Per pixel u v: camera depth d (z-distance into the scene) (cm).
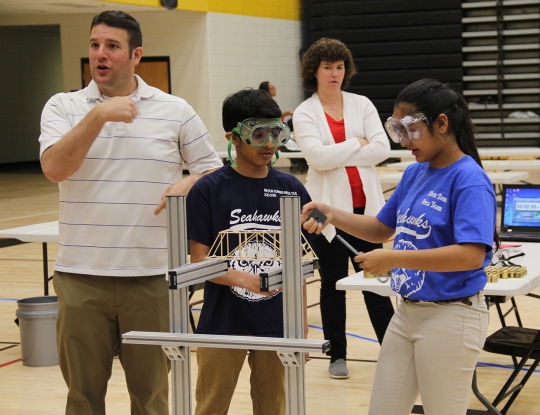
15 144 2073
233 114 277
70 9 1545
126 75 309
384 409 270
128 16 310
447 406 260
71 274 314
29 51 2092
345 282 375
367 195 468
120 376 498
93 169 308
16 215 1192
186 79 1636
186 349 247
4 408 447
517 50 1762
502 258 402
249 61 1739
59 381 494
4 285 779
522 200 514
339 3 1861
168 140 315
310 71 479
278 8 1839
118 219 308
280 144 277
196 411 301
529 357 395
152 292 316
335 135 474
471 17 1777
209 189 286
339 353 483
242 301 284
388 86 1847
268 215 286
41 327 525
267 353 289
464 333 256
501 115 1773
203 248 286
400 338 270
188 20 1619
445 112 254
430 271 251
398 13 1820
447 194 255
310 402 444
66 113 313
